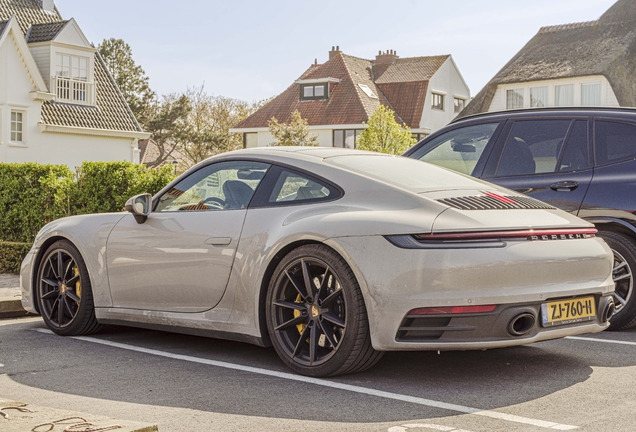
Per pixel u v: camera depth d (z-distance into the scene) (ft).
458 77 171.73
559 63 108.99
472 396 13.82
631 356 17.25
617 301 20.40
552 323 14.48
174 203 18.58
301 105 160.86
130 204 18.39
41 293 20.97
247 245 16.37
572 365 16.33
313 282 15.26
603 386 14.51
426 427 11.96
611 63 103.86
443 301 13.70
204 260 17.12
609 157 20.80
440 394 13.97
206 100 215.31
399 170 16.79
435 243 13.93
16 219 38.42
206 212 17.67
